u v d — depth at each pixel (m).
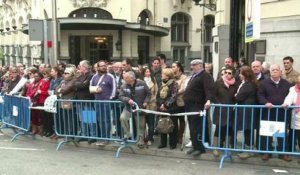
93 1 35.34
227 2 17.12
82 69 9.84
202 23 37.56
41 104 10.88
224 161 8.32
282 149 7.80
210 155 8.43
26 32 37.06
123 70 10.77
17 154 9.06
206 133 8.39
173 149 8.95
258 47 12.82
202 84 8.30
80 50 35.94
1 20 54.16
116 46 35.44
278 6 12.12
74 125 9.65
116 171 7.65
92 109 9.27
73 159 8.61
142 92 8.99
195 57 42.94
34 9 41.16
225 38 17.11
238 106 7.90
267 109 7.80
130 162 8.35
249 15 10.84
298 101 7.71
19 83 11.87
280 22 11.94
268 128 7.77
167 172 7.58
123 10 35.97
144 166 8.02
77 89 9.80
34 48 39.72
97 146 9.61
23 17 45.41
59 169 7.77
